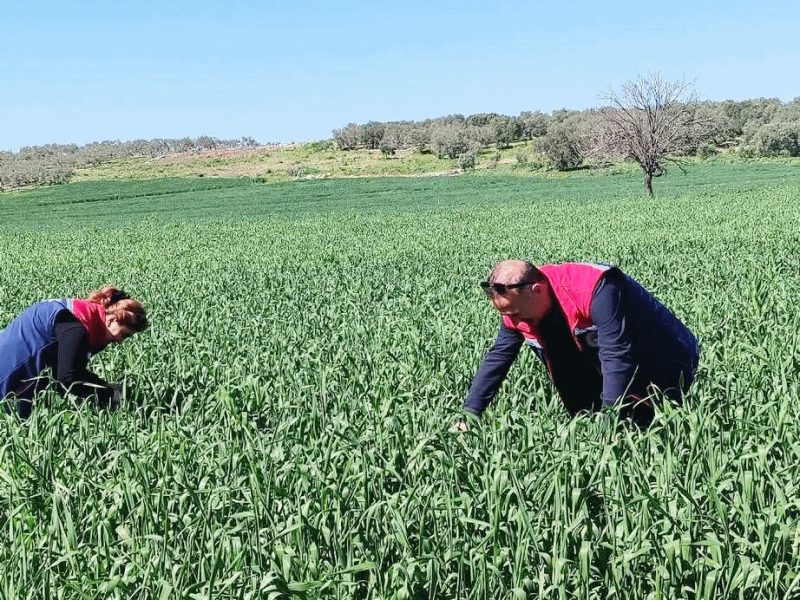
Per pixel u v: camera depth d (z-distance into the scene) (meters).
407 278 17.11
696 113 56.22
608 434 4.63
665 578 3.42
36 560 3.85
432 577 3.53
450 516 3.76
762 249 19.86
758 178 75.25
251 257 27.95
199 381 7.24
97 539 4.05
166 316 12.53
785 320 9.04
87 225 57.97
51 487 4.62
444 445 4.38
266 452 4.60
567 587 3.58
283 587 3.31
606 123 56.31
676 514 3.68
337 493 4.09
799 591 3.44
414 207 62.59
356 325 10.10
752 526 3.66
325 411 5.91
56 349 6.22
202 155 169.25
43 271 25.92
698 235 26.34
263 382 6.64
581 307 5.05
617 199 55.56
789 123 109.62
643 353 5.12
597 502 4.11
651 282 13.11
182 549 3.91
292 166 135.38
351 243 32.34
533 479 4.10
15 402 6.04
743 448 4.37
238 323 11.28
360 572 3.76
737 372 6.24
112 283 19.75
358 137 163.12
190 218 61.00
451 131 142.62
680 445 4.56
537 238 29.62
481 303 11.39
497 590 3.52
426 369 6.91
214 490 4.14
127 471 4.44
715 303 9.95
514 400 5.86
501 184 88.19
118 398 6.44
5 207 85.31
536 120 163.50
